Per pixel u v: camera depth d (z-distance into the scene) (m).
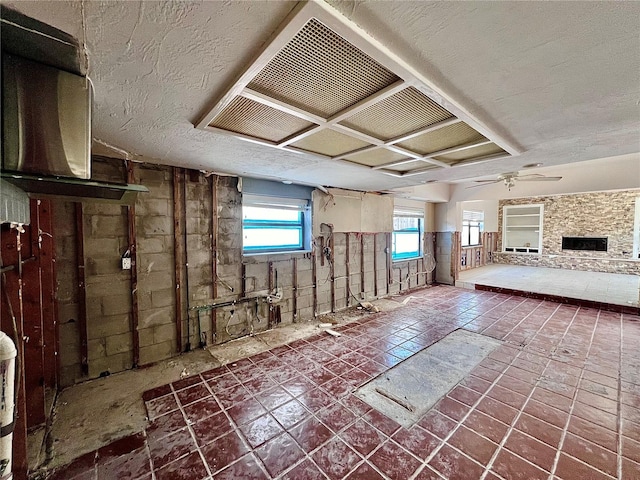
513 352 3.35
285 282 4.31
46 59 1.09
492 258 10.62
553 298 5.63
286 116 1.72
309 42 1.06
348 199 5.12
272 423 2.16
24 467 1.55
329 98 1.51
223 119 1.76
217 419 2.21
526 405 2.35
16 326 1.48
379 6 0.90
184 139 2.11
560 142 2.20
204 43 1.06
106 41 1.02
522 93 1.44
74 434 2.04
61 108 1.14
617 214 8.11
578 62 1.18
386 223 5.92
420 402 2.40
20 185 1.19
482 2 0.87
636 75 1.27
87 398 2.47
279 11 0.92
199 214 3.42
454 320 4.54
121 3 0.85
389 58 1.14
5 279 1.46
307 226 4.57
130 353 2.97
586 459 1.80
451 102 1.50
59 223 2.60
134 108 1.58
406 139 2.15
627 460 1.79
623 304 4.91
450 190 7.19
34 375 2.06
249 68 1.21
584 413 2.24
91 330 2.77
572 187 5.17
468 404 2.37
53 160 1.13
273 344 3.61
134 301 2.98
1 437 0.76
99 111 1.61
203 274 3.47
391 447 1.92
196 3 0.87
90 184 1.20
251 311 3.92
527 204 9.84
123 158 2.78
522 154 2.52
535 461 1.79
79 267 2.69
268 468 1.76
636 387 2.59
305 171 3.30
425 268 7.23
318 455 1.86
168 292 3.22
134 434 2.05
